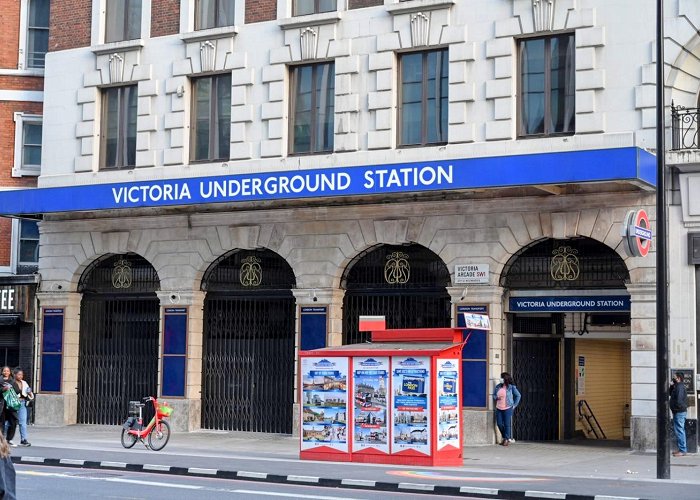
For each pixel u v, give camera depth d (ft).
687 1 71.46
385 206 79.82
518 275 77.30
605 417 88.99
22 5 102.06
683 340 69.97
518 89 76.38
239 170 85.25
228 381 86.33
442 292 79.10
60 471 58.90
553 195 74.33
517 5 75.87
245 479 55.72
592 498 46.68
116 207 83.61
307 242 82.69
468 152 76.74
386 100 79.97
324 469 58.95
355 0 82.17
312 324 82.02
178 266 87.71
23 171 100.42
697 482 53.57
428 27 78.84
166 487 50.85
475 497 49.11
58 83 94.73
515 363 79.30
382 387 63.26
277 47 84.74
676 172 71.00
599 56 73.46
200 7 89.45
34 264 101.09
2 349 96.94
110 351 92.17
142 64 90.68
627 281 71.61
